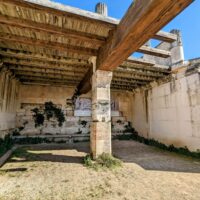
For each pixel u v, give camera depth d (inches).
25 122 314.2
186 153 214.8
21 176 128.3
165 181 122.3
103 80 175.2
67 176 130.0
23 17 121.7
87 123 356.5
